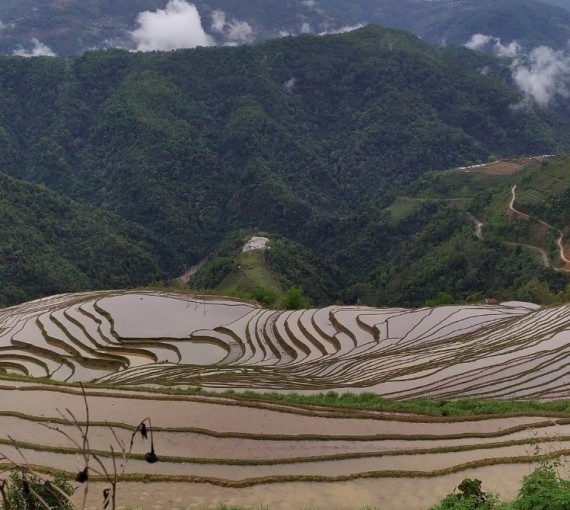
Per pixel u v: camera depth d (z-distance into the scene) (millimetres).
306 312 51969
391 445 21172
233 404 24812
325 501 16672
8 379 28266
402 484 17750
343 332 46188
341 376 34844
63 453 20094
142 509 15820
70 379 37844
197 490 17109
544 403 26594
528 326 43188
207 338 45281
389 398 29250
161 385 31266
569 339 37844
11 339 44438
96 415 23797
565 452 19188
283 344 44375
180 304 53781
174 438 21484
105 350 42781
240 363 40406
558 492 11039
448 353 38000
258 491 17156
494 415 23719
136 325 47406
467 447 20516
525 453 20094
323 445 21047
